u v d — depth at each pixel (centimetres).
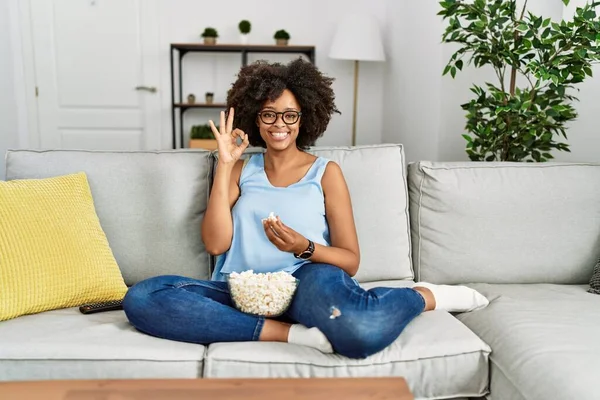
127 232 176
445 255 184
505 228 184
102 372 128
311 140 187
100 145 443
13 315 144
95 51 432
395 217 184
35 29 425
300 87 170
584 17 190
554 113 215
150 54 435
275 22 441
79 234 158
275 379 99
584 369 119
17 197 156
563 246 185
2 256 146
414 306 141
